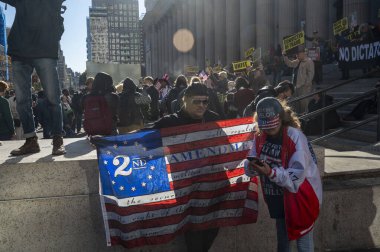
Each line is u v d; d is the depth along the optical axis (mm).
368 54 9461
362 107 8898
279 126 3105
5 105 8039
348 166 4801
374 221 4523
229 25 40125
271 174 2967
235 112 8891
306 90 9891
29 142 4098
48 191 3734
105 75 5676
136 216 3629
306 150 3080
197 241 3895
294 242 4363
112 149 3557
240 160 3906
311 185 3098
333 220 4430
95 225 3877
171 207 3715
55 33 3945
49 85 3939
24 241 3740
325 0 24922
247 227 4297
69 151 4258
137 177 3619
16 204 3682
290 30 28844
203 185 3836
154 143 3666
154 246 4113
